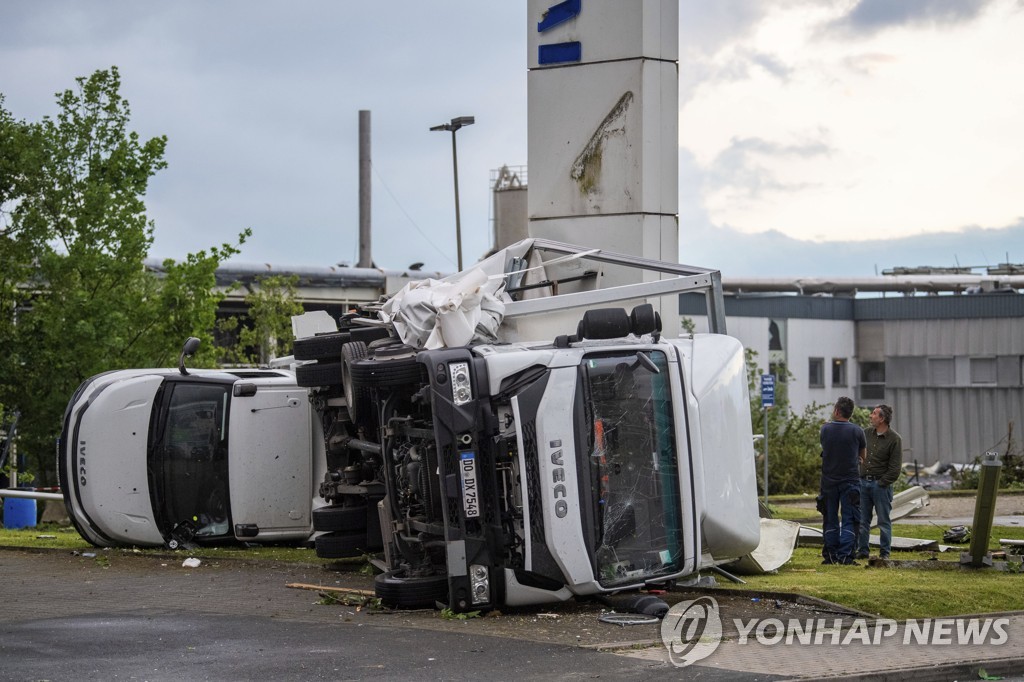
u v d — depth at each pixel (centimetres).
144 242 2362
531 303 1238
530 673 734
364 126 5703
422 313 1091
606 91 1603
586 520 934
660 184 1606
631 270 1561
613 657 782
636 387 972
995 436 5091
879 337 5325
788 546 1223
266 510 1446
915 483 3822
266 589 1144
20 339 2308
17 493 1956
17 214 2347
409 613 980
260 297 3947
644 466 971
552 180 1631
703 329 4750
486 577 945
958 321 5178
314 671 742
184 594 1116
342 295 5075
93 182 2373
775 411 3400
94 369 2288
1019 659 775
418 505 1048
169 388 1468
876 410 1301
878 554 1353
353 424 1253
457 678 720
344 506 1270
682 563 977
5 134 2359
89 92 2398
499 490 951
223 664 765
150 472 1457
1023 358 5053
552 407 933
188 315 2384
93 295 2323
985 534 1188
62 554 1447
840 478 1262
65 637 868
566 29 1622
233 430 1449
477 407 937
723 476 1056
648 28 1591
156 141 2431
